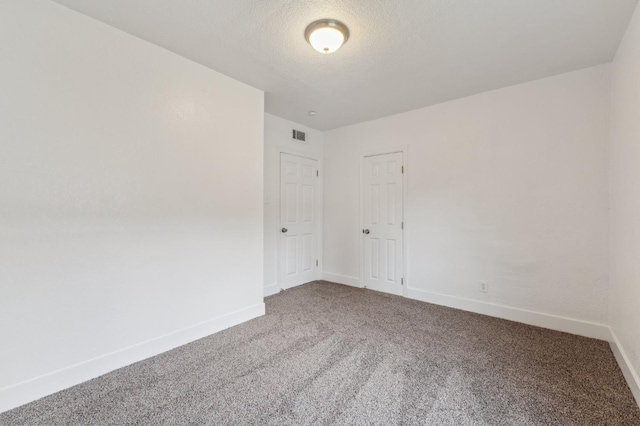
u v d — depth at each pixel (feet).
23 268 5.32
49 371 5.59
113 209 6.44
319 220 14.99
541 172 8.91
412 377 6.16
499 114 9.65
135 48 6.76
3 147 5.11
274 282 12.60
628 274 6.27
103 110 6.28
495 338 8.07
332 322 9.24
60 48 5.71
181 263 7.67
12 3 5.19
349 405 5.28
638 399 5.28
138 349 6.84
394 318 9.60
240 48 7.25
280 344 7.70
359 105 11.24
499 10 5.77
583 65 8.05
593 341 7.88
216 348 7.47
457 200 10.61
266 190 12.23
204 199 8.18
